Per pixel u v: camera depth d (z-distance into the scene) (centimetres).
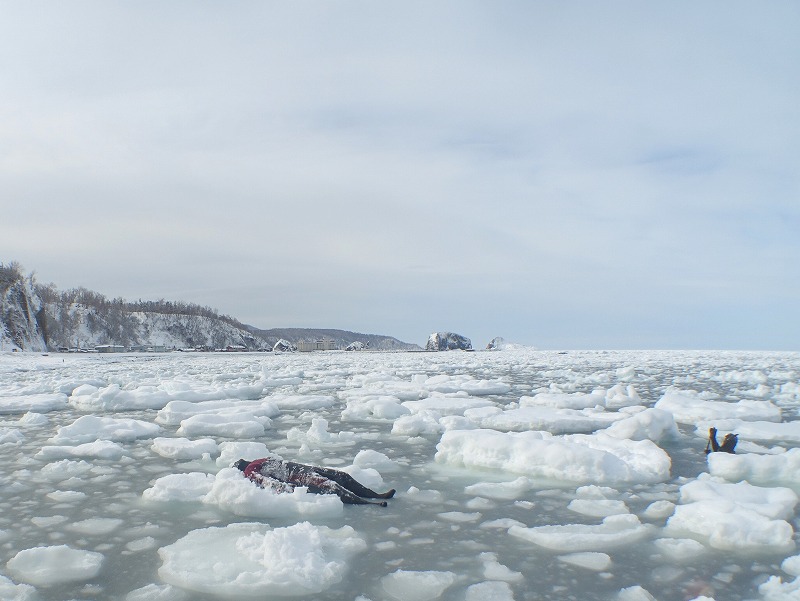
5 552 406
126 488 565
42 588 347
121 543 421
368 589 345
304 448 714
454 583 353
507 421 882
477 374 2086
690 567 375
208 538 418
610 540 417
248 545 397
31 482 590
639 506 503
